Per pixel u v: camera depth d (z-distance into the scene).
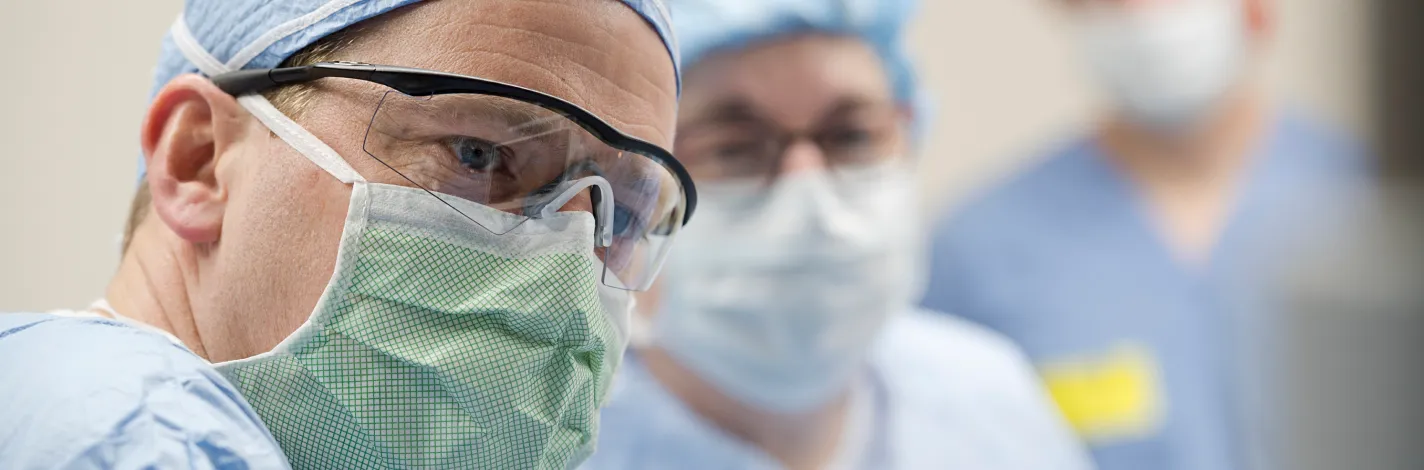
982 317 2.63
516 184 0.75
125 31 2.04
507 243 0.74
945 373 1.91
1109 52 2.70
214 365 0.70
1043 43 2.86
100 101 2.03
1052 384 2.55
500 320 0.73
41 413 0.55
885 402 1.86
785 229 1.66
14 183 1.99
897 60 1.79
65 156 2.02
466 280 0.73
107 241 2.03
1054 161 2.75
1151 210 2.69
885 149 1.76
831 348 1.69
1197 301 2.62
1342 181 2.86
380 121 0.73
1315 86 3.11
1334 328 2.49
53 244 2.01
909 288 1.83
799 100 1.66
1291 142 2.88
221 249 0.74
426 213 0.73
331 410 0.71
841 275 1.69
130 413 0.56
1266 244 2.70
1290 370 2.52
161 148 0.76
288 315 0.72
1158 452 2.49
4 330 0.64
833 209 1.68
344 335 0.71
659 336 1.72
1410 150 3.13
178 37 0.83
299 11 0.76
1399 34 3.19
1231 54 2.73
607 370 0.84
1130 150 2.73
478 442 0.72
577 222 0.76
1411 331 2.43
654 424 1.65
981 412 1.88
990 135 2.86
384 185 0.72
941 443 1.83
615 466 1.62
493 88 0.73
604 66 0.79
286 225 0.73
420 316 0.72
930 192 2.81
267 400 0.71
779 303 1.67
